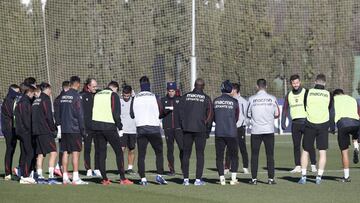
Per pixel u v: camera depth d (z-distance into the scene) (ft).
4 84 396.57
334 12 445.37
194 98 153.79
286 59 435.53
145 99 154.40
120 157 156.15
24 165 158.10
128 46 402.93
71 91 155.63
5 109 166.20
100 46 408.05
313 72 441.27
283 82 431.84
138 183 158.40
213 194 138.31
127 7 402.52
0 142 307.58
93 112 154.92
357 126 159.33
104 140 155.84
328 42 444.14
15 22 401.29
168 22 387.55
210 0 409.49
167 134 180.14
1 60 397.19
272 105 154.81
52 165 158.51
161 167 158.20
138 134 154.51
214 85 408.46
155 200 128.36
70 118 154.51
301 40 438.40
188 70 383.86
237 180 165.07
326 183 157.79
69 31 409.49
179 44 385.09
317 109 154.92
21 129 157.58
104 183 156.04
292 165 205.16
